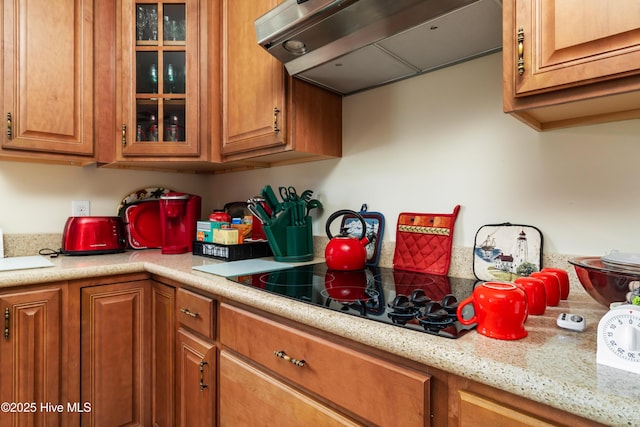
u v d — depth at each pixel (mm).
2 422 1154
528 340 596
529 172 1006
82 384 1310
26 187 1666
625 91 592
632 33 569
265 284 1026
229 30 1557
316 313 760
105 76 1607
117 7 1608
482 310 618
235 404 1000
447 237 1164
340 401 721
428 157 1231
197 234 1693
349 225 1462
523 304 604
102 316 1349
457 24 916
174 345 1313
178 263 1405
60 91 1479
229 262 1436
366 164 1423
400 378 625
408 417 614
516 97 699
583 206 914
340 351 722
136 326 1431
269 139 1364
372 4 877
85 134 1541
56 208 1744
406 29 944
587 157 908
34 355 1206
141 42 1589
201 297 1139
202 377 1119
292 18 986
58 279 1238
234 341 1010
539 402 477
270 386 885
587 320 693
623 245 855
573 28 623
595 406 424
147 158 1599
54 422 1246
